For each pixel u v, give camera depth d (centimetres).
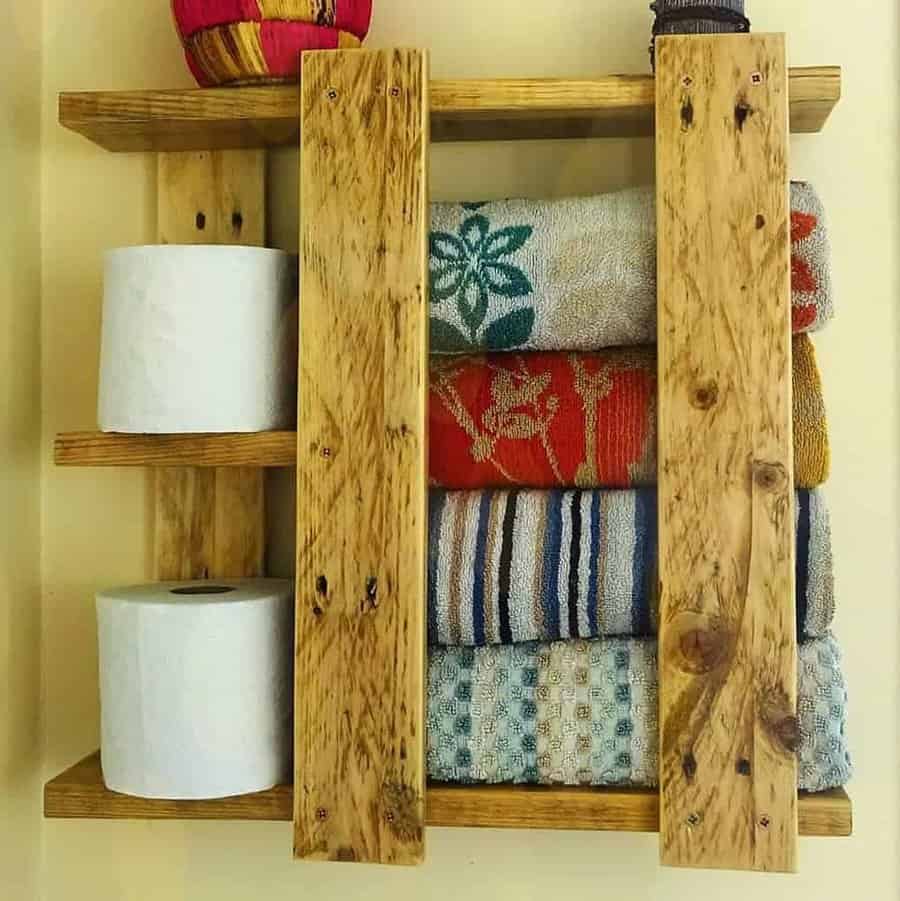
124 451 72
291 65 74
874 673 81
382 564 71
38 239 85
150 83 85
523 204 73
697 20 72
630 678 71
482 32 83
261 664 72
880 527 81
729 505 70
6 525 80
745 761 69
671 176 70
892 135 81
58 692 85
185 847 85
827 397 81
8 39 80
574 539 71
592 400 72
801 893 81
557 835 83
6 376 80
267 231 83
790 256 71
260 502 83
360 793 71
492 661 72
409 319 71
